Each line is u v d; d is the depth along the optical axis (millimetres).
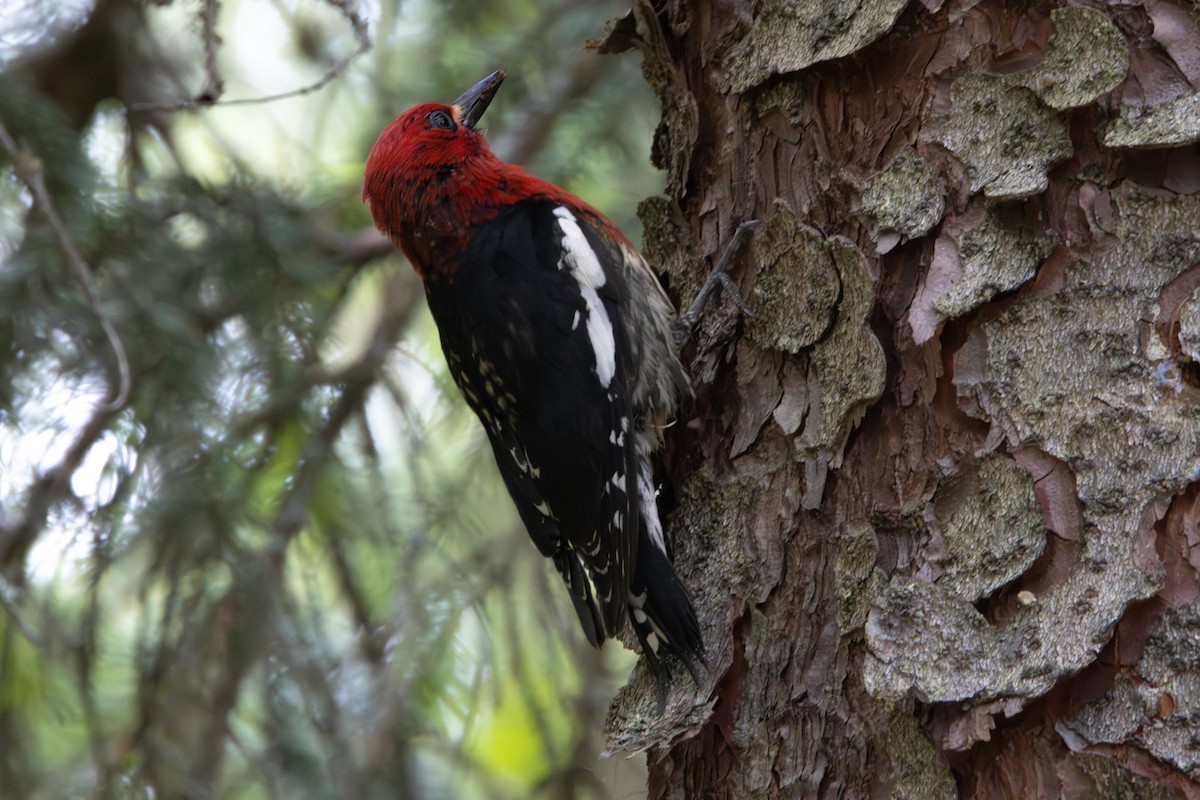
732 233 6129
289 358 8406
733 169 6125
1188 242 4633
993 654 4590
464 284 7297
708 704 5445
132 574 8742
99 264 7914
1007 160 4957
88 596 8141
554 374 6980
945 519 4898
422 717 8531
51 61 8914
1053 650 4477
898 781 4750
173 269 8023
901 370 5176
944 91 5211
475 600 8594
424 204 7367
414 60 9391
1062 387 4719
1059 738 4477
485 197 7398
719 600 5656
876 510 5105
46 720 9031
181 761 8016
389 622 8414
